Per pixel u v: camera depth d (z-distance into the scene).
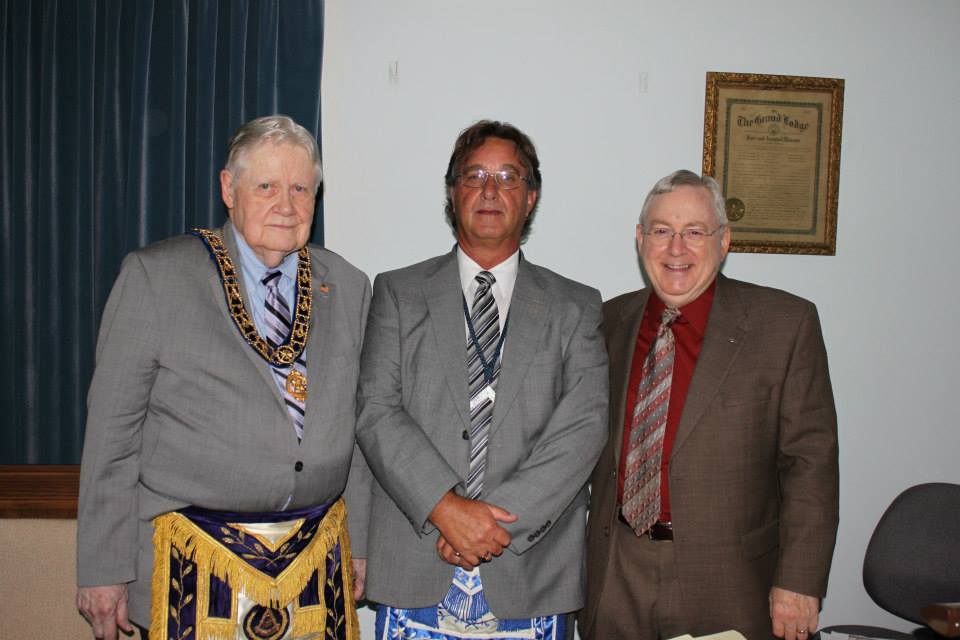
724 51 2.28
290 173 1.41
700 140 2.29
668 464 1.58
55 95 2.10
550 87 2.23
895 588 1.85
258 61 2.12
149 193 2.11
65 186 2.11
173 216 2.10
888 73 2.34
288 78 2.12
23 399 2.12
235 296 1.44
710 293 1.68
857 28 2.32
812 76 2.30
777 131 2.27
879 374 2.39
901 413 2.39
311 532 1.48
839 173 2.32
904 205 2.37
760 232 2.28
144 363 1.39
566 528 1.60
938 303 2.39
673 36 2.26
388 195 2.21
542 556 1.55
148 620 1.41
